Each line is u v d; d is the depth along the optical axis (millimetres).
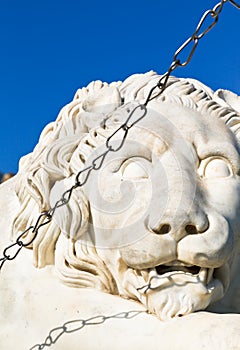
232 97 2459
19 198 2250
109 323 1898
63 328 1936
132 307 1944
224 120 2178
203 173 2000
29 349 1967
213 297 1955
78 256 2053
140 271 1948
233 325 1726
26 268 2137
